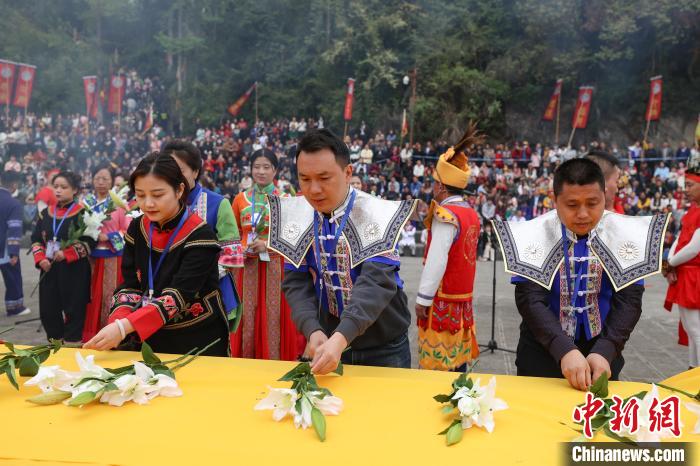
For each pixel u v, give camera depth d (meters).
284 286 2.20
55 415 1.56
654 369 4.58
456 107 27.17
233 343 4.12
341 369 1.81
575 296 2.08
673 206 15.84
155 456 1.33
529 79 27.27
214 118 30.11
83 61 32.62
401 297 2.28
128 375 1.64
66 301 4.70
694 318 3.77
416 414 1.56
